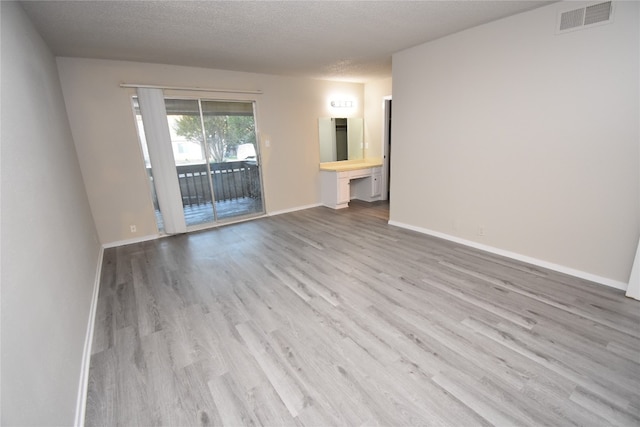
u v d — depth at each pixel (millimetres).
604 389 1600
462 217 3711
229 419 1516
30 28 2359
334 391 1657
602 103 2463
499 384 1657
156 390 1702
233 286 2906
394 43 3607
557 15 2592
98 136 3883
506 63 2982
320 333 2152
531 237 3096
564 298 2459
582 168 2645
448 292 2631
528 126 2930
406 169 4289
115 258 3711
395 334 2109
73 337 1781
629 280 2453
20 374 1045
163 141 4242
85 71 3707
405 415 1499
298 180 5863
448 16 2836
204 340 2121
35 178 1698
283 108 5422
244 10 2504
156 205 4500
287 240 4195
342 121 6266
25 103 1803
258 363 1886
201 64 4285
